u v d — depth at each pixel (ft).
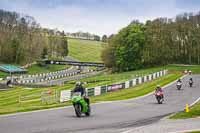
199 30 549.95
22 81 378.12
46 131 61.41
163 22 549.54
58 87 261.24
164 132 63.36
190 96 166.30
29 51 626.23
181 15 569.23
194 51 542.98
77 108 85.51
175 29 543.39
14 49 609.01
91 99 146.41
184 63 542.16
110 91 192.24
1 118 77.15
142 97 160.45
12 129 62.44
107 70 576.20
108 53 536.01
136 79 237.86
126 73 427.33
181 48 542.98
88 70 604.08
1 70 513.86
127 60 513.45
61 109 102.17
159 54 522.06
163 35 531.50
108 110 104.73
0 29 628.69
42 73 538.47
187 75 333.83
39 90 244.22
